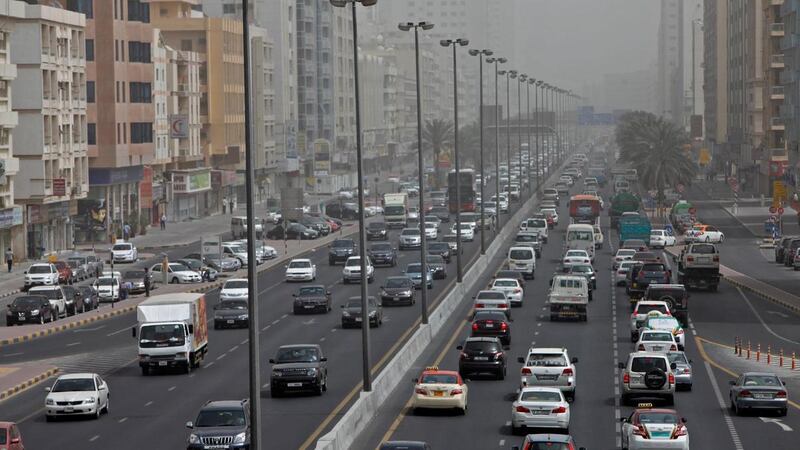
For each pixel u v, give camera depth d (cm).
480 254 19925
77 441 7988
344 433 7500
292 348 9725
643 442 7100
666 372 9050
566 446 6475
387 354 11512
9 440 6969
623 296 16175
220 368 11000
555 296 13700
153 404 9312
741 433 8044
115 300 16762
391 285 15500
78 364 11569
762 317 14362
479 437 7875
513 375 10488
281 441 7744
